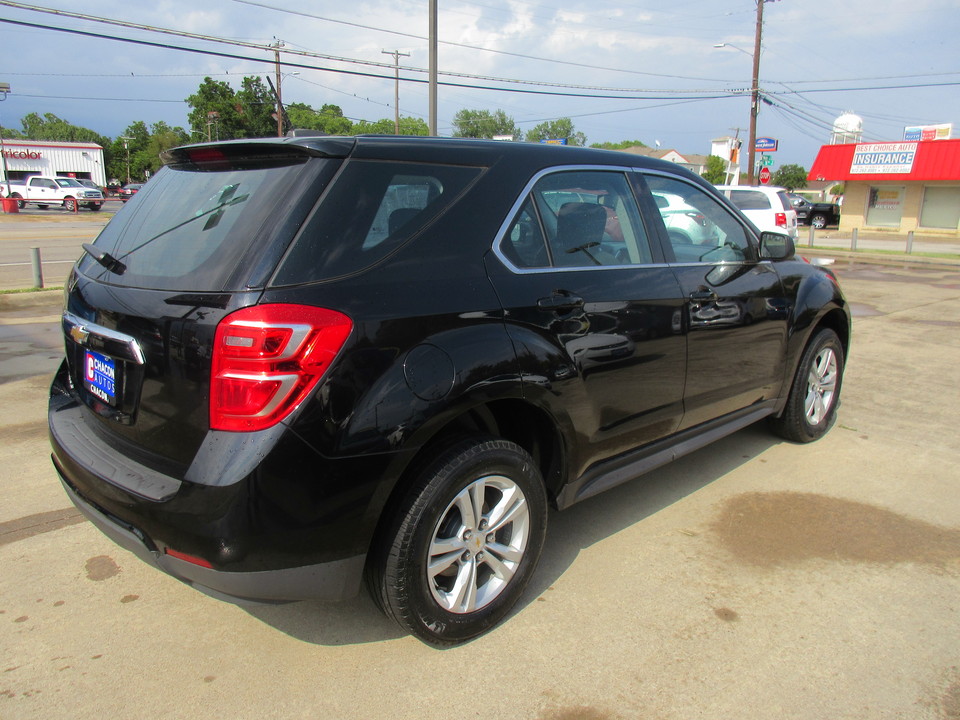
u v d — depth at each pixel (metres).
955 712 2.36
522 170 2.93
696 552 3.40
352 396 2.23
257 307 2.14
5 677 2.50
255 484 2.12
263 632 2.78
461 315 2.52
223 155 2.68
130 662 2.59
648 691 2.46
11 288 11.57
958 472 4.37
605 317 3.03
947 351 7.82
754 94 30.58
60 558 3.28
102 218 33.53
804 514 3.80
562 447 2.96
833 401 4.99
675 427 3.60
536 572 3.22
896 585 3.13
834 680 2.52
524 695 2.44
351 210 2.39
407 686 2.48
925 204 34.72
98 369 2.62
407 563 2.44
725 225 3.96
